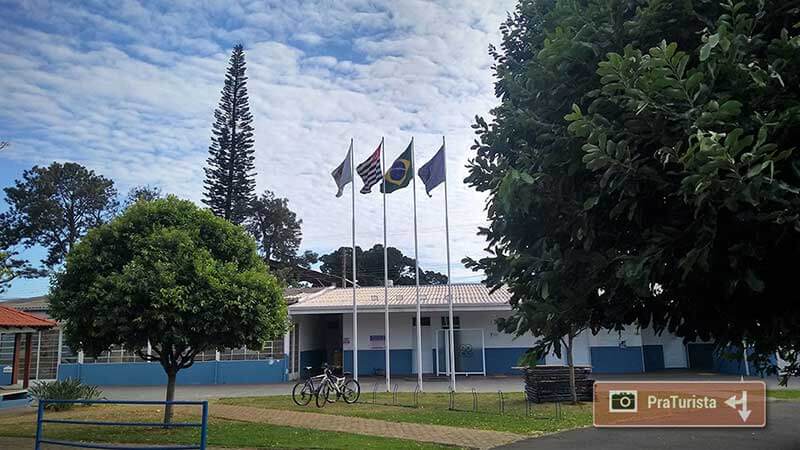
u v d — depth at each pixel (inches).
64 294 442.0
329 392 685.3
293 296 1121.4
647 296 118.5
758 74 96.9
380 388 844.6
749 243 101.2
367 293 1165.7
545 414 544.4
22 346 1037.2
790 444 393.7
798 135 96.7
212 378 1000.2
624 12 125.4
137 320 418.9
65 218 1839.3
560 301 125.0
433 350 1079.0
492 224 140.9
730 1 105.7
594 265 118.9
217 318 435.8
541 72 132.3
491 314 1068.5
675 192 106.1
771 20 109.7
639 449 382.0
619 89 107.6
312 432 456.4
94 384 1001.5
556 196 124.6
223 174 1376.7
